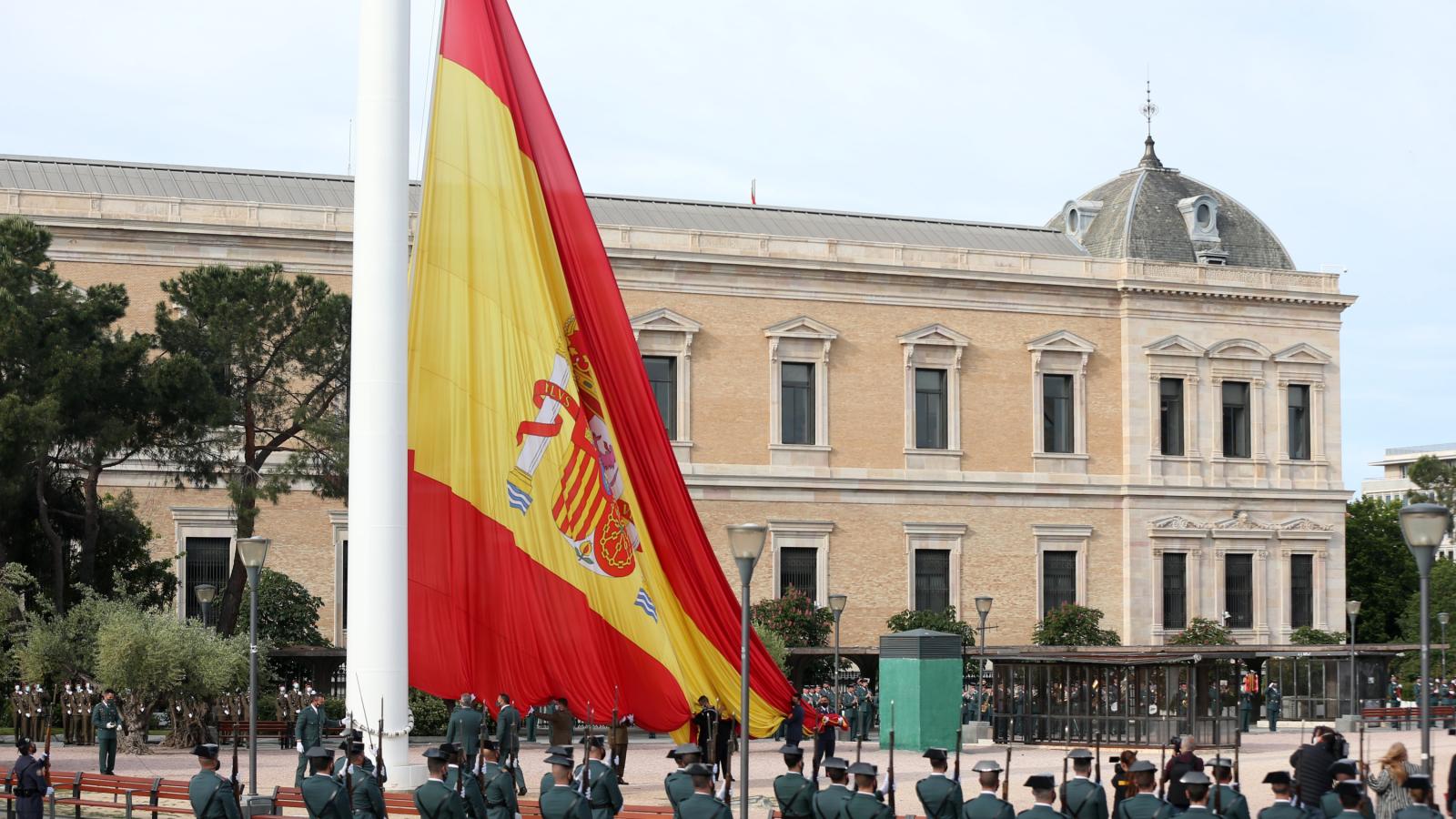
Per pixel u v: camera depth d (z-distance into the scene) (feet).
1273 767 165.89
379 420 120.37
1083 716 193.88
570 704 127.24
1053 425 308.19
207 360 211.00
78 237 250.98
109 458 247.50
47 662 183.01
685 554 134.41
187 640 178.70
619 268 282.36
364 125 121.90
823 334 292.40
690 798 81.51
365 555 119.75
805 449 290.76
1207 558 313.32
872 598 294.05
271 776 150.20
